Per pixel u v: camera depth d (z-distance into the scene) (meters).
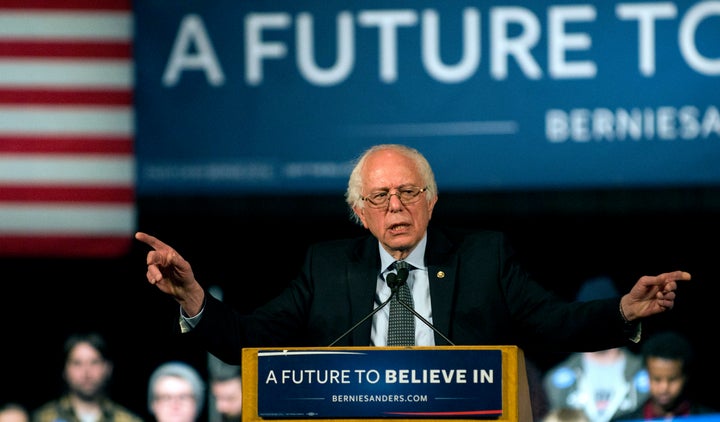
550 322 10.55
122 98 21.38
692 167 20.61
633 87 20.64
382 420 8.97
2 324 24.81
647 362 20.33
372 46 20.98
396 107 20.94
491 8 20.81
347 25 21.02
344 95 21.02
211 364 21.58
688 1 20.53
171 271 9.95
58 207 21.47
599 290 21.39
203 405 21.91
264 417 9.09
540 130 20.78
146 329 24.58
